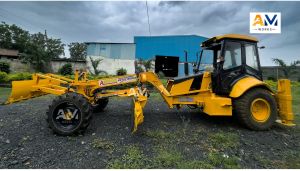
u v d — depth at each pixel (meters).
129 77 4.19
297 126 4.54
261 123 4.09
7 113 5.18
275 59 22.14
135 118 3.43
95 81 4.18
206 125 4.35
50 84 4.39
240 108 4.09
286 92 4.25
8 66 19.44
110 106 6.24
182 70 5.08
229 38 4.45
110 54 22.67
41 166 2.54
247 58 4.59
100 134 3.65
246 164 2.69
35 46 23.88
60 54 44.66
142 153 2.92
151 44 29.61
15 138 3.42
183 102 4.39
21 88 4.08
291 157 2.93
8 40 39.25
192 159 2.78
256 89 4.22
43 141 3.32
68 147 3.10
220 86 4.30
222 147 3.20
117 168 2.50
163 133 3.67
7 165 2.55
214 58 4.94
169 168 2.53
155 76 4.32
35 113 5.19
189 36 28.50
